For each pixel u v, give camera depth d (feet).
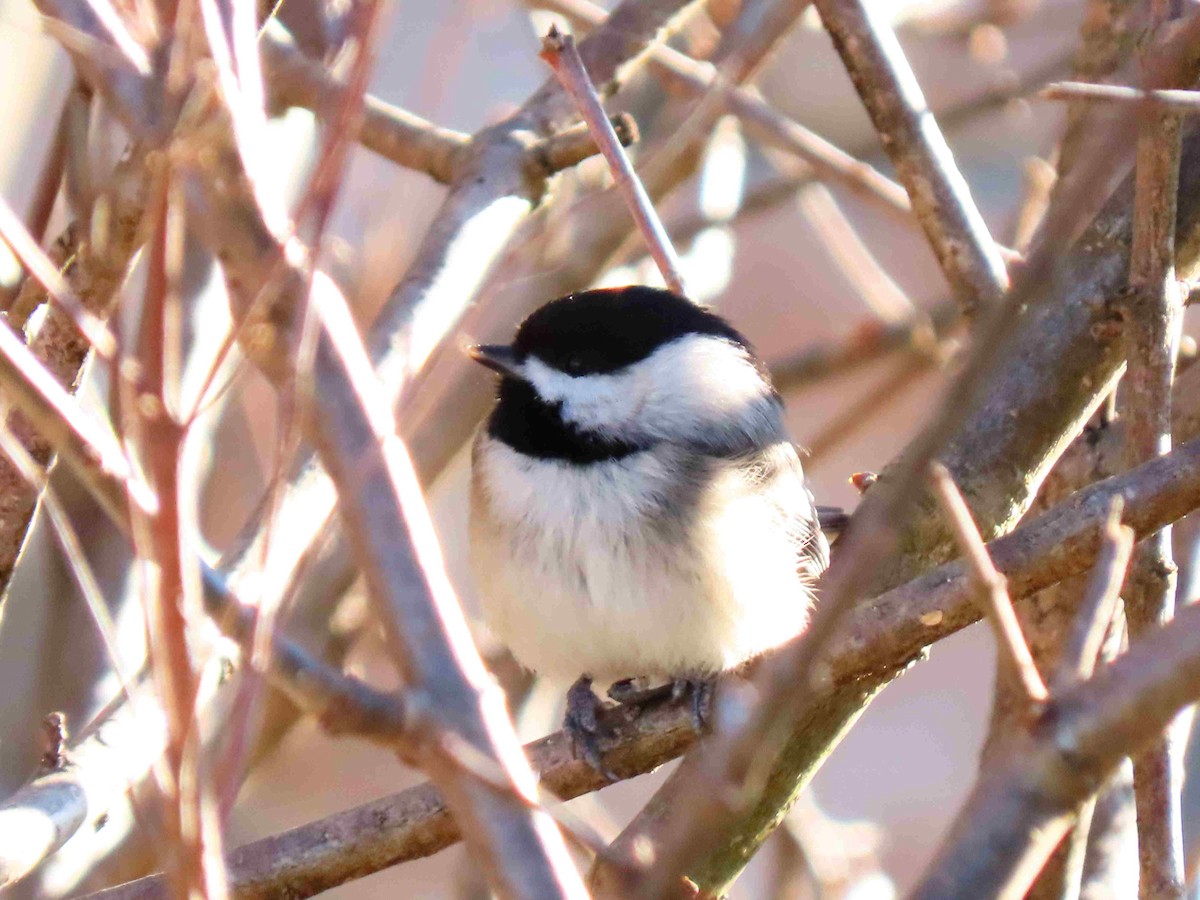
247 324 13.16
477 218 28.50
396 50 41.60
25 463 15.25
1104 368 25.13
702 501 26.40
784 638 27.04
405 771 38.60
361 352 13.99
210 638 13.39
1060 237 11.52
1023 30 43.24
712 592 26.16
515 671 35.27
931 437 11.72
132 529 12.23
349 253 31.78
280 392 13.62
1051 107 47.26
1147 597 21.36
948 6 41.57
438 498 37.42
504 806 12.42
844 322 52.54
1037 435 25.02
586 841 12.84
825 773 50.31
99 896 21.50
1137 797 20.03
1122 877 24.77
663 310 28.09
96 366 23.20
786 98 46.85
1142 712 12.03
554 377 27.48
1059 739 12.12
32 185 31.50
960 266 27.02
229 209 13.93
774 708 11.84
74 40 15.24
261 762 31.76
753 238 53.57
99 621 15.01
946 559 24.18
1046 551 19.99
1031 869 11.96
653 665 26.73
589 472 26.71
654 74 37.37
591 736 24.48
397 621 13.35
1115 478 20.18
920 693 52.24
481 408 35.37
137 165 17.33
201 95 13.78
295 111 29.48
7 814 20.13
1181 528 25.39
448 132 31.24
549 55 26.35
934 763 50.39
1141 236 21.71
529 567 26.76
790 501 28.40
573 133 29.73
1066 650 13.38
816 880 33.27
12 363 12.37
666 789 23.77
